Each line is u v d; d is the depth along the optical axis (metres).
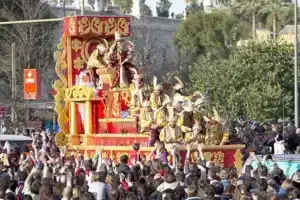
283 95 88.38
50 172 34.78
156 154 44.03
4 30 92.81
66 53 54.72
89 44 55.09
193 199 27.03
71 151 52.19
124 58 52.12
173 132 47.03
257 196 27.47
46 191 27.55
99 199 30.11
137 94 49.34
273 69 89.38
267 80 87.94
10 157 42.50
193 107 47.53
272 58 89.56
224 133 47.97
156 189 29.92
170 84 49.22
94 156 48.53
